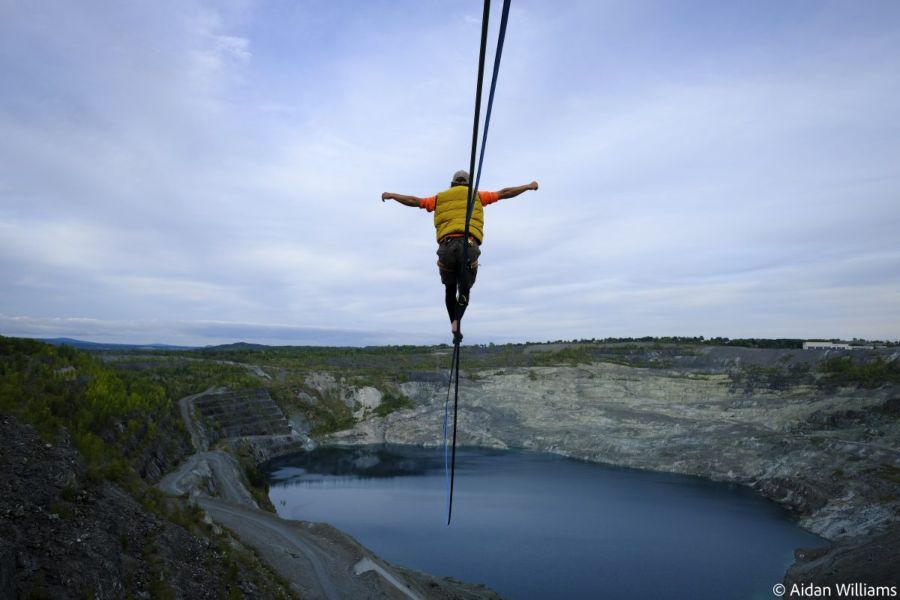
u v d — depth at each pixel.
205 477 78.38
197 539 33.97
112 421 69.50
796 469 101.69
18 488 25.27
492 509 88.88
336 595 37.47
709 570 63.81
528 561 66.31
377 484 106.69
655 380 180.62
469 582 60.09
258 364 197.38
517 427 162.62
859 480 88.69
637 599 56.22
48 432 32.28
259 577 34.53
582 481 110.12
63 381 66.69
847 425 120.88
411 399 185.25
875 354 153.00
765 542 73.56
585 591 58.03
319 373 188.62
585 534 76.19
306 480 110.00
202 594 27.80
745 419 141.62
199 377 161.38
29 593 19.05
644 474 117.44
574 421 160.12
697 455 123.06
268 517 55.44
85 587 21.05
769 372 168.62
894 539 59.97
